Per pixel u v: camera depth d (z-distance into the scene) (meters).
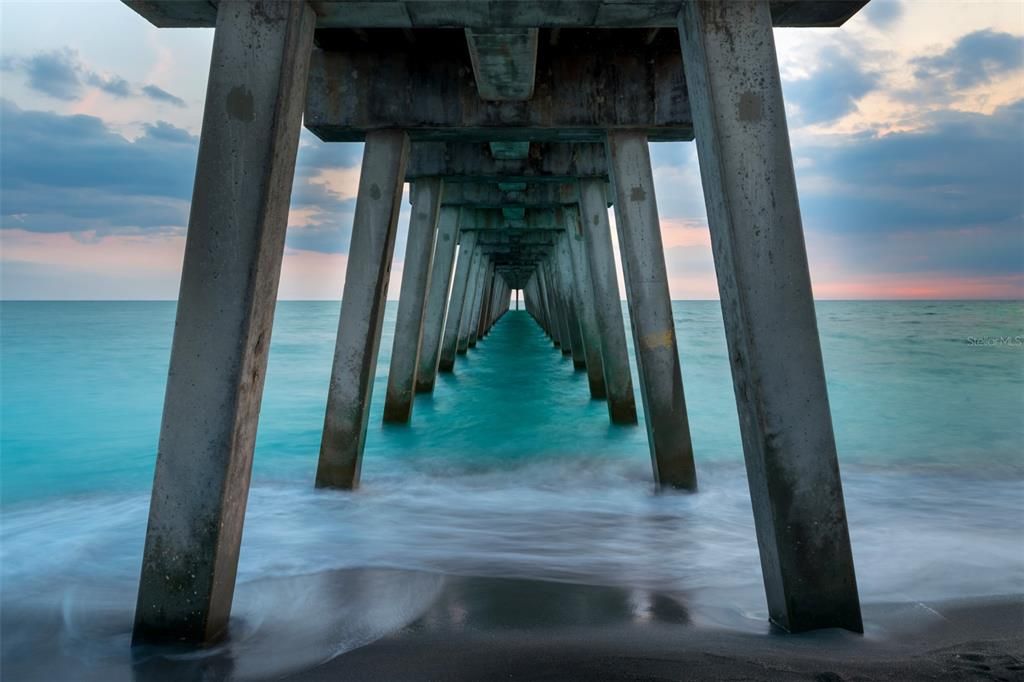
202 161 2.60
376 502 5.59
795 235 2.59
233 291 2.56
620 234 5.96
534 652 2.53
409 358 9.08
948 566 3.81
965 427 9.40
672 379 5.78
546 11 2.88
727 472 6.82
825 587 2.60
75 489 6.27
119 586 3.66
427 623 2.99
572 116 5.86
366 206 5.95
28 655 2.74
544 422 9.74
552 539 4.51
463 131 6.00
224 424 2.54
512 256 25.55
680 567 3.89
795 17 3.29
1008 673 2.18
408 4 2.82
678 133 6.04
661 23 3.00
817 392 2.57
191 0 2.93
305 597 3.38
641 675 2.21
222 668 2.47
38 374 14.46
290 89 2.66
